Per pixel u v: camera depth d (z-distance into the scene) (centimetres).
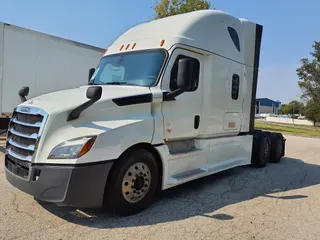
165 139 470
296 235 375
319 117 4519
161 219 409
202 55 554
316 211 465
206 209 455
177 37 500
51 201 361
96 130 378
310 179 689
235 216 431
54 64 1041
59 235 349
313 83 4684
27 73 973
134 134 413
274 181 656
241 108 686
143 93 441
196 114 537
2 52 911
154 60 486
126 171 408
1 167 664
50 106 392
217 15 605
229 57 624
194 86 531
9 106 938
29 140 387
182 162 507
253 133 776
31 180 369
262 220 420
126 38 568
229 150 652
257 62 748
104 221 395
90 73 630
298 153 1160
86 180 361
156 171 453
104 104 401
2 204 437
